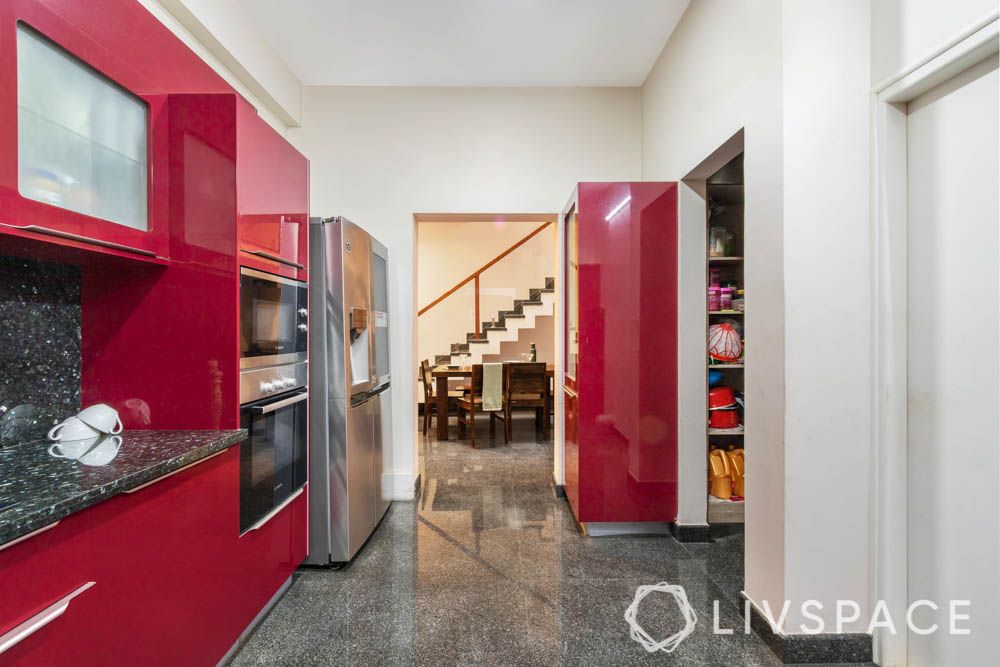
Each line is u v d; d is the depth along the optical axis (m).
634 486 2.62
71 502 0.92
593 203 2.61
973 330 1.35
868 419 1.61
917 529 1.52
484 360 7.02
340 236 2.23
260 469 1.74
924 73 1.40
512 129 3.24
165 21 1.95
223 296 1.55
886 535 1.56
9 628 0.83
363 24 2.54
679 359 2.61
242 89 2.62
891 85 1.51
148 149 1.49
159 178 1.52
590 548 2.51
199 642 1.38
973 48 1.26
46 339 1.48
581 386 2.60
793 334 1.60
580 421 2.60
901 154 1.54
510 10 2.44
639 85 3.22
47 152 1.18
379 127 3.22
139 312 1.58
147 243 1.46
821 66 1.60
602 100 3.24
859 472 1.61
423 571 2.25
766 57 1.70
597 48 2.78
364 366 2.55
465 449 4.79
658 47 2.77
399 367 3.23
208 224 1.56
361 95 3.21
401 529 2.75
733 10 1.94
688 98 2.41
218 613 1.48
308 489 2.21
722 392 2.81
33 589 0.88
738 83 1.91
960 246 1.38
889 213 1.55
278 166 1.88
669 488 2.62
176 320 1.57
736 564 2.33
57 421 1.50
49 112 1.19
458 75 3.08
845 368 1.61
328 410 2.23
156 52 1.75
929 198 1.47
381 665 1.58
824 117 1.60
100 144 1.33
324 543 2.23
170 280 1.57
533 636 1.75
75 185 1.26
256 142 1.69
